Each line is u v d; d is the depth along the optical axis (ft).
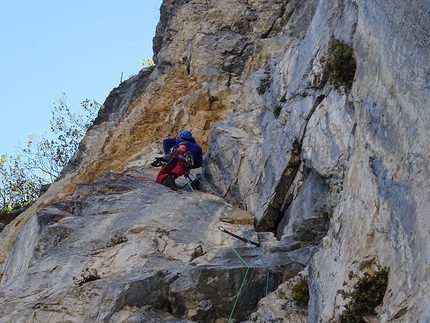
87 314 31.73
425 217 22.94
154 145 57.57
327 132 36.37
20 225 54.80
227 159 45.14
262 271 33.27
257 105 47.01
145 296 31.99
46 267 36.60
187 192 43.93
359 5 35.45
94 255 36.94
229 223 39.91
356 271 25.95
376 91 29.40
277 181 39.86
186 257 35.83
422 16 25.91
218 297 32.48
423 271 22.18
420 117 24.76
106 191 44.42
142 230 38.58
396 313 22.82
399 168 25.55
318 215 36.35
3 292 35.60
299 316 29.96
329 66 36.99
